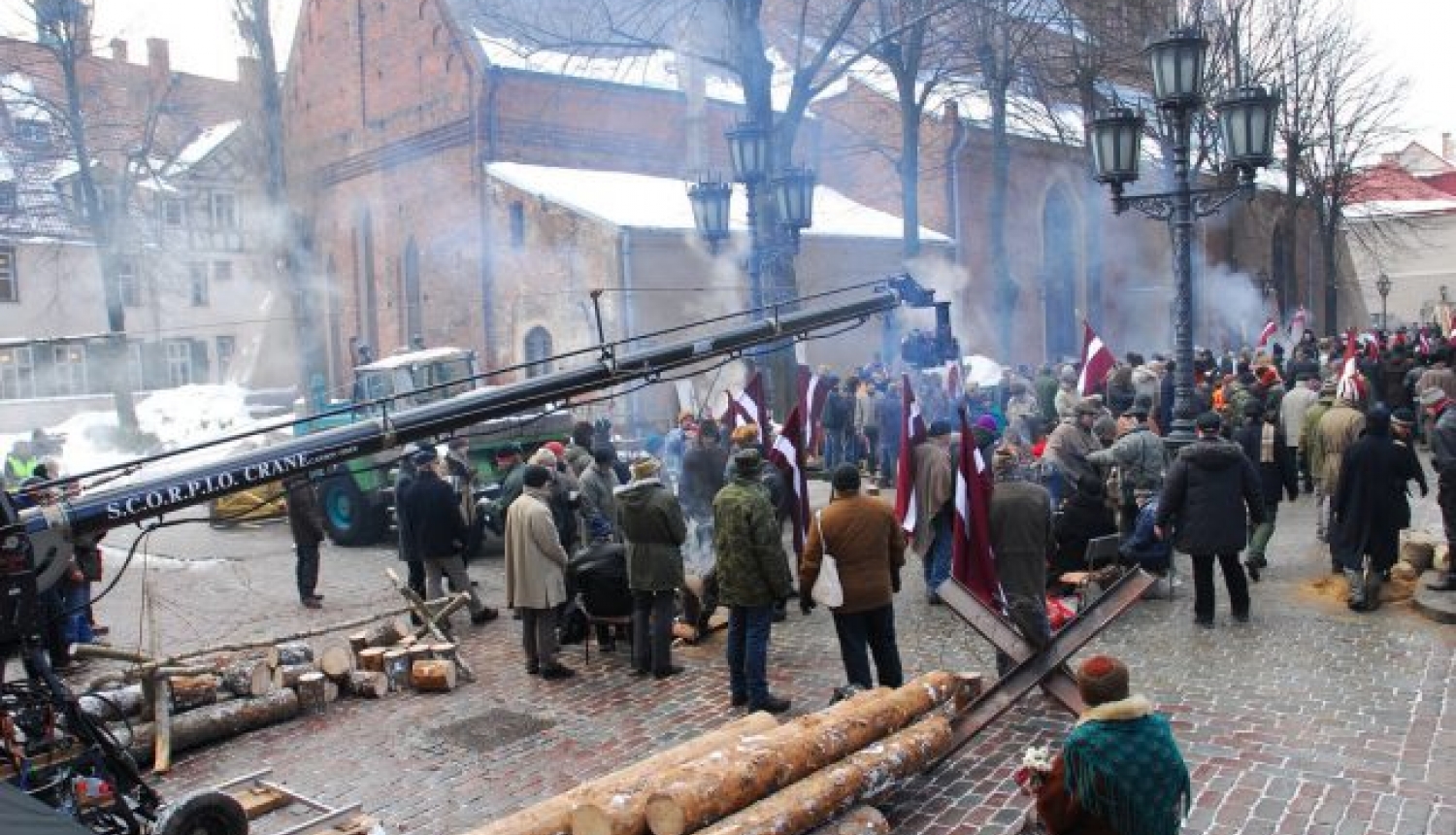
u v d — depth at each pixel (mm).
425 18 30531
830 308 9086
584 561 9773
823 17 27047
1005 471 8469
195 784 7180
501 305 28109
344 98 34562
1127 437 11305
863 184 34219
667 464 14469
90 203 29000
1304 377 15914
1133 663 8438
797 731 5996
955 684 7125
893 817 6023
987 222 33531
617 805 5148
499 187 28000
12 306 38531
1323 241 38844
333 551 15984
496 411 6703
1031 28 25703
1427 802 5844
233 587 13344
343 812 6188
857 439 19328
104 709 7617
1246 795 6012
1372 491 9500
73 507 5309
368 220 34344
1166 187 26391
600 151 30875
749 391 10992
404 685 9039
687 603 10141
